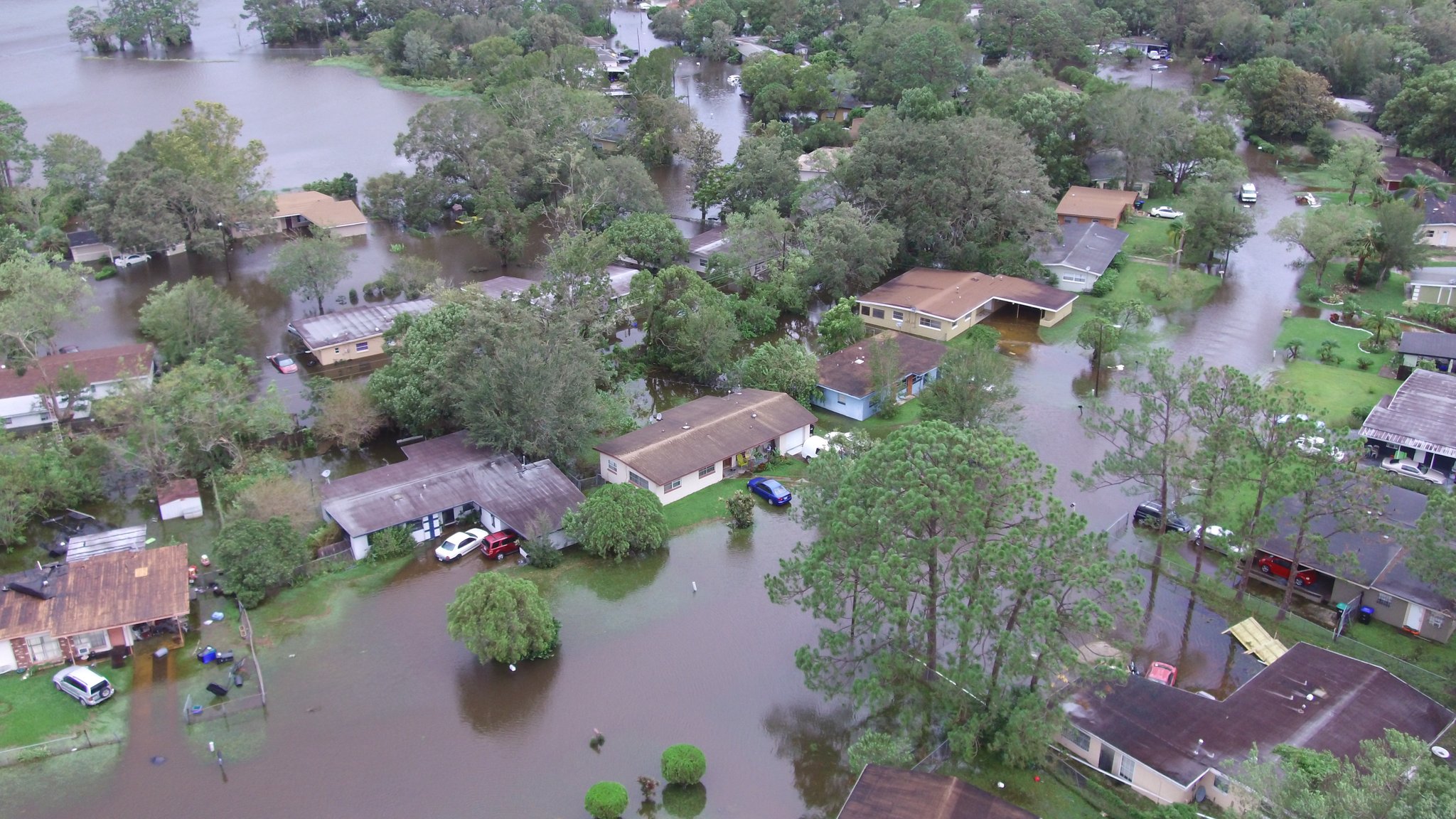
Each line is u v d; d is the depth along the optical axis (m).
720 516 74.31
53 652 58.34
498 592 57.66
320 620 62.94
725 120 184.12
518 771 51.81
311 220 129.88
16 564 67.69
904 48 168.38
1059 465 78.94
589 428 78.38
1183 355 97.69
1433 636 60.00
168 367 92.69
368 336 98.00
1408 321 104.00
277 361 95.12
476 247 130.50
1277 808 41.25
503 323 80.50
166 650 60.16
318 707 55.94
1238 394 60.56
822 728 54.91
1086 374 94.75
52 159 131.50
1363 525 58.12
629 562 69.31
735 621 63.31
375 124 180.75
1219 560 68.12
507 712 55.81
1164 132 140.62
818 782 51.53
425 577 67.25
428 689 57.44
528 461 76.88
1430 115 144.75
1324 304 109.12
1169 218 136.38
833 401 88.88
